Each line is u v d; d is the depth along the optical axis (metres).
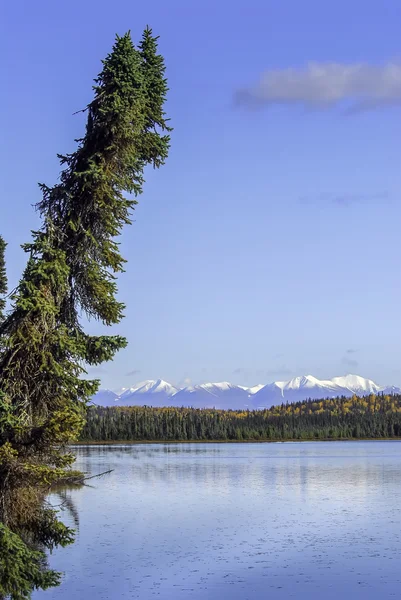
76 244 20.28
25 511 19.77
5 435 18.73
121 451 193.00
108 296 20.50
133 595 33.72
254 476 106.12
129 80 19.83
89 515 61.47
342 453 184.62
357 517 60.28
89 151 20.34
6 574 17.89
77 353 19.59
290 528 54.12
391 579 37.34
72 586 35.28
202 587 35.41
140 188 20.70
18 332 18.78
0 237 34.38
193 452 191.62
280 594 34.25
